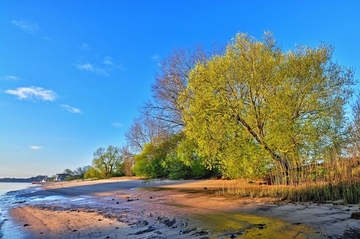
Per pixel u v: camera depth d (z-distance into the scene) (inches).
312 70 610.5
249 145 637.3
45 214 576.7
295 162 592.4
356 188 417.1
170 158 1290.6
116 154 2620.6
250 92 618.2
